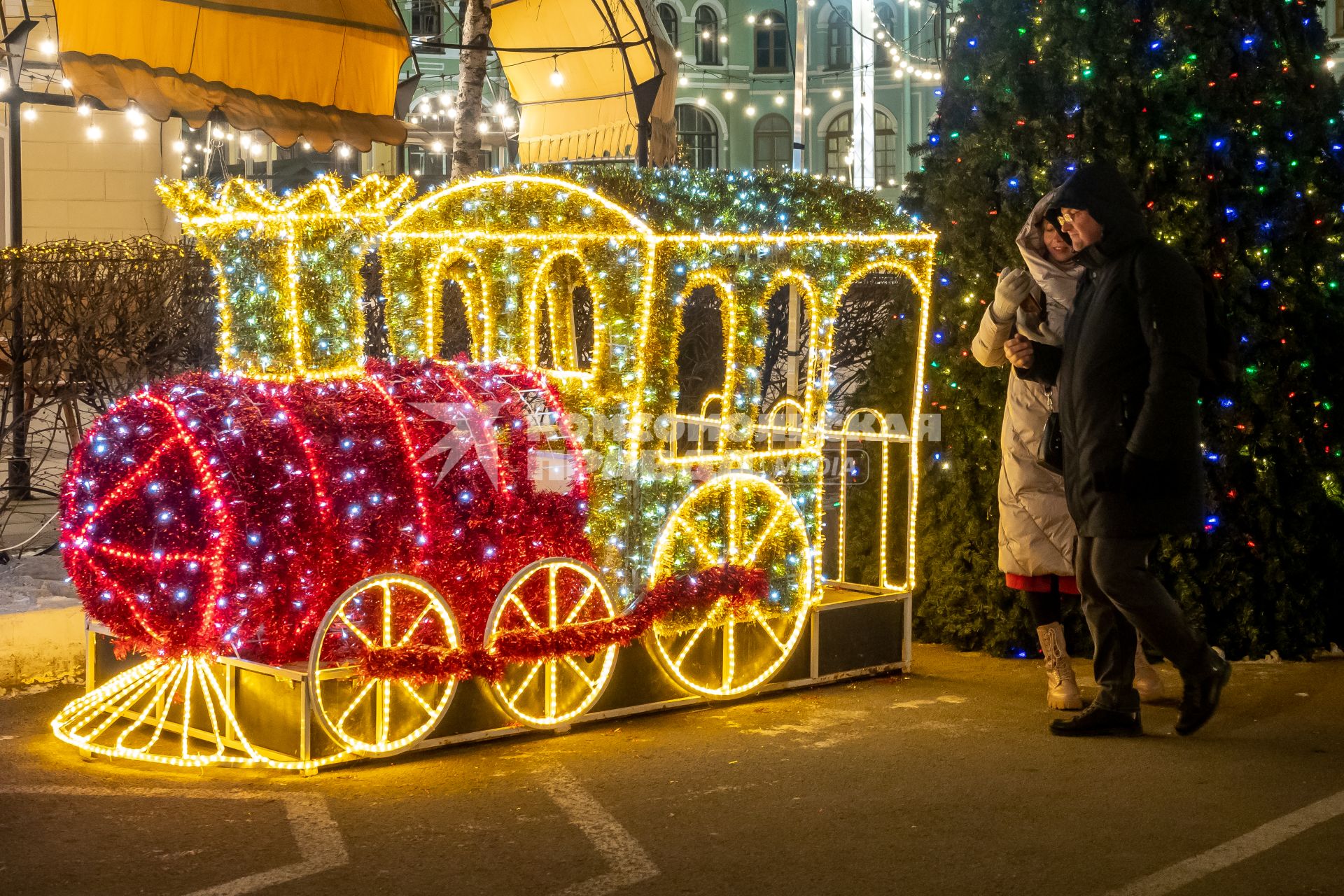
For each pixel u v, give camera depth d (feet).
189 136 66.44
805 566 19.48
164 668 16.75
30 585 22.40
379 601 16.07
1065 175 21.61
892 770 15.78
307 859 12.85
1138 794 14.88
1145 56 21.63
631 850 13.12
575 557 17.60
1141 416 15.72
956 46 23.73
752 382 18.74
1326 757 16.31
